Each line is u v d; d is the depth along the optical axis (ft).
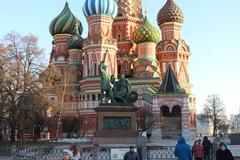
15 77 182.80
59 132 273.95
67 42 330.54
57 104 217.97
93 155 95.66
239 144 195.42
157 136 239.71
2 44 193.88
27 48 196.03
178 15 325.01
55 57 331.36
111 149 98.02
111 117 134.31
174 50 315.37
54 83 213.05
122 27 340.80
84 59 301.84
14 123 180.55
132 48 335.06
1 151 126.31
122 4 345.10
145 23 322.55
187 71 319.88
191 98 312.09
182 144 68.64
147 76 302.45
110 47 298.15
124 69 327.26
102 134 132.36
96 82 286.05
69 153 52.34
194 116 308.81
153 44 318.65
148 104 270.26
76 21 337.72
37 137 249.96
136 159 66.49
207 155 101.35
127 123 134.41
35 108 181.98
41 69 199.41
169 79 250.16
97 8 300.40
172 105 241.96
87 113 283.79
